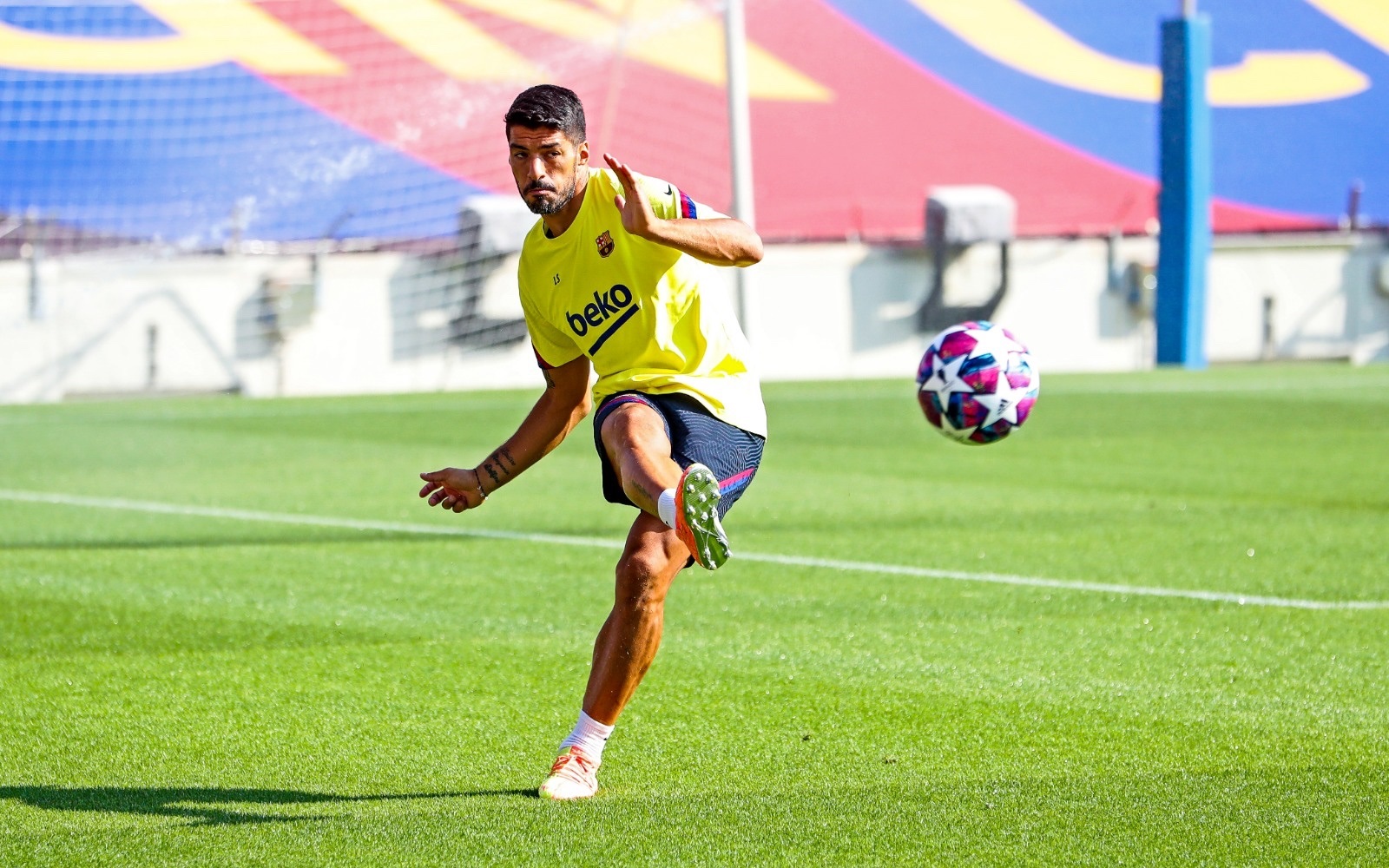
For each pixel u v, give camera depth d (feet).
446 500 49.03
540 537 87.61
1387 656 59.00
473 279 204.54
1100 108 256.32
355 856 37.09
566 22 225.35
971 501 99.86
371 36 218.38
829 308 217.36
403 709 52.13
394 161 209.67
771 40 258.98
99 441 136.36
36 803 41.75
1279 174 251.19
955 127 249.14
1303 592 71.31
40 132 201.77
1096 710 51.44
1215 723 49.67
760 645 61.52
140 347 193.88
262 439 137.18
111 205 200.03
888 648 60.85
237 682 55.77
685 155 233.55
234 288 196.65
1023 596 70.74
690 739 48.26
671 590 72.59
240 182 204.33
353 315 200.64
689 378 44.29
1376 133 259.19
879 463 118.62
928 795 41.91
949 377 61.62
